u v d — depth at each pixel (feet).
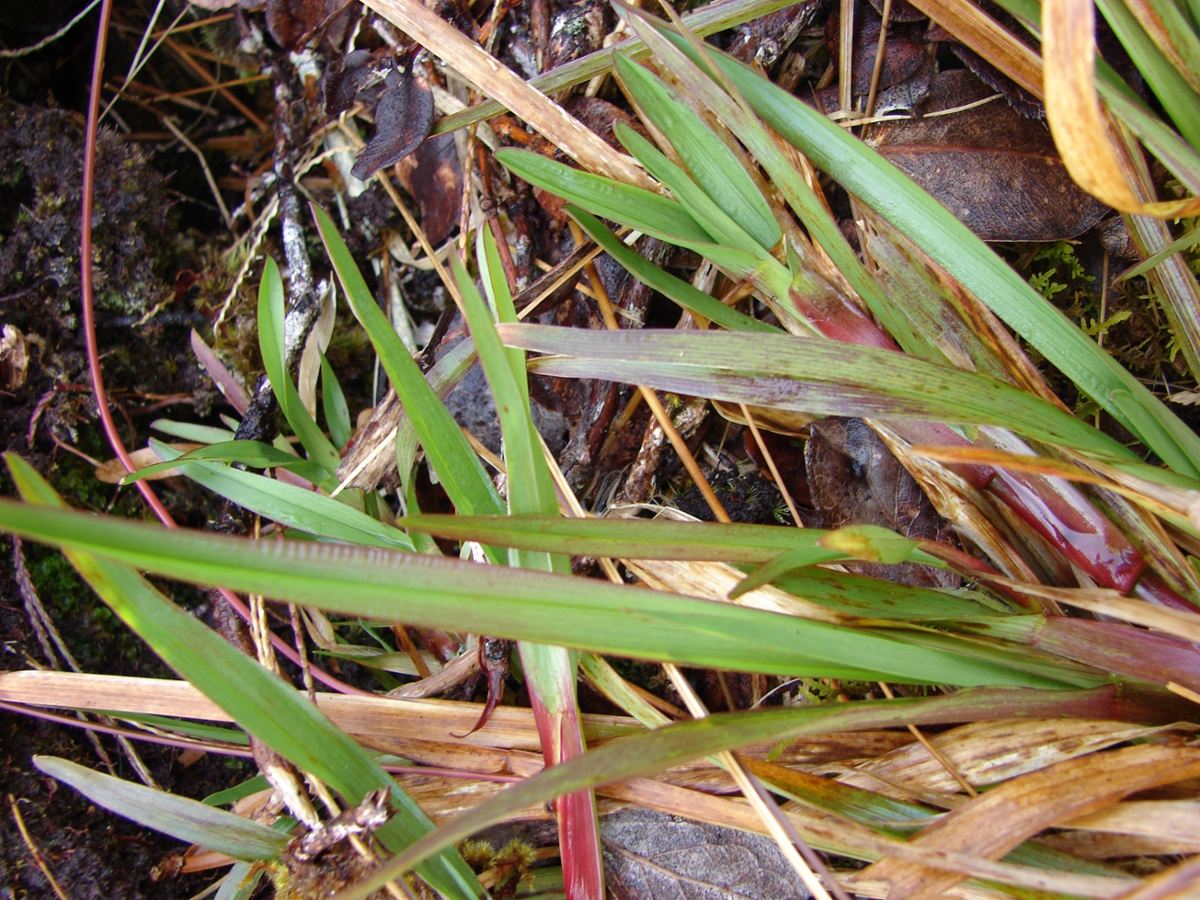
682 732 0.40
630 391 0.61
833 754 0.50
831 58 0.59
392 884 0.46
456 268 0.40
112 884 0.56
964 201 0.55
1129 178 0.49
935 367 0.44
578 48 0.60
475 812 0.37
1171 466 0.45
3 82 0.69
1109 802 0.41
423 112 0.58
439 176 0.65
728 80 0.46
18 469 0.37
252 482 0.56
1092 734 0.44
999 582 0.42
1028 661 0.45
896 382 0.44
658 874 0.52
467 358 0.55
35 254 0.64
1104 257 0.57
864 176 0.48
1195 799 0.43
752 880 0.51
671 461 0.62
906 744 0.51
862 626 0.45
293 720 0.43
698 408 0.60
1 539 0.61
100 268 0.65
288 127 0.67
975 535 0.50
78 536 0.33
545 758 0.47
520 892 0.53
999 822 0.41
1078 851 0.45
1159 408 0.45
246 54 0.73
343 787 0.44
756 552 0.43
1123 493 0.42
